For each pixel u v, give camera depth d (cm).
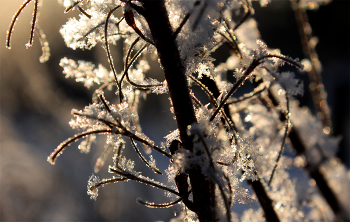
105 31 29
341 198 39
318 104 46
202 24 27
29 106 273
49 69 236
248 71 28
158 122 235
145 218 129
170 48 28
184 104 28
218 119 29
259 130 37
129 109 30
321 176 40
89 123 29
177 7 28
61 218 151
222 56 104
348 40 204
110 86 32
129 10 28
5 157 200
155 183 29
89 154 201
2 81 250
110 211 129
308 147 42
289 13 210
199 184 28
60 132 251
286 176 38
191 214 30
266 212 34
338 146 45
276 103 35
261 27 227
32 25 30
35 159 210
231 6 28
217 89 31
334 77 195
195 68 29
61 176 187
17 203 164
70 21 30
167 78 28
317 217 41
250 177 30
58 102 259
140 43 31
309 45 45
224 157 30
